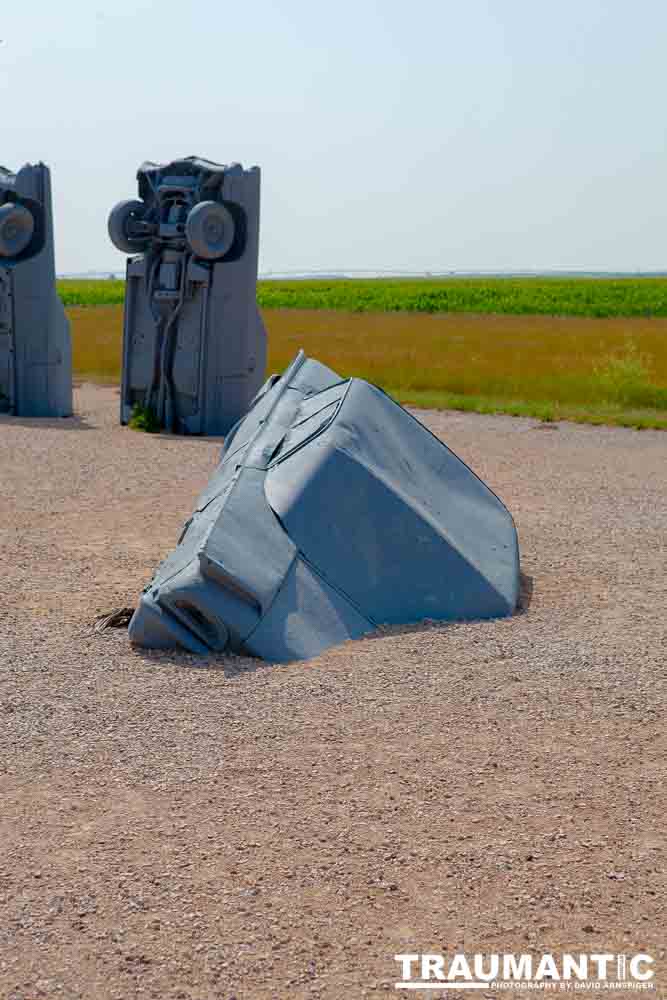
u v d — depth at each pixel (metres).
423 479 7.72
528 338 35.03
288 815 4.32
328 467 6.95
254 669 5.97
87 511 10.38
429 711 5.38
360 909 3.67
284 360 26.36
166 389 16.39
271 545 6.54
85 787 4.57
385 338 35.44
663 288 83.38
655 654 6.21
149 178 16.27
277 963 3.38
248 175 15.71
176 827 4.22
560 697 5.57
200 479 12.18
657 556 8.65
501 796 4.49
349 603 6.62
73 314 50.75
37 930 3.54
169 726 5.19
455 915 3.64
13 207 16.94
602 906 3.70
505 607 6.98
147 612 6.27
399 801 4.44
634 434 16.22
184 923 3.58
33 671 5.95
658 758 4.86
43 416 17.62
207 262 15.84
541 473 12.80
